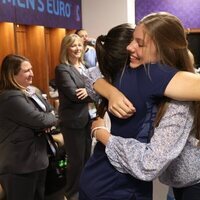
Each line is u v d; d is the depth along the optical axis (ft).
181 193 4.33
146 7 17.46
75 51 9.57
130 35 3.47
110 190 3.47
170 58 3.07
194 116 3.30
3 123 7.29
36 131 7.52
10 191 7.52
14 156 7.30
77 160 9.61
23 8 11.00
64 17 14.29
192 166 3.88
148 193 3.53
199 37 16.78
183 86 2.87
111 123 3.52
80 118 9.37
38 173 7.84
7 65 7.23
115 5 16.34
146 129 3.24
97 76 4.13
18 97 7.14
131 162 3.13
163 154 3.01
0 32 10.28
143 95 3.14
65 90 9.12
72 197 9.71
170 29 2.98
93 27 16.80
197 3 16.60
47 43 13.12
